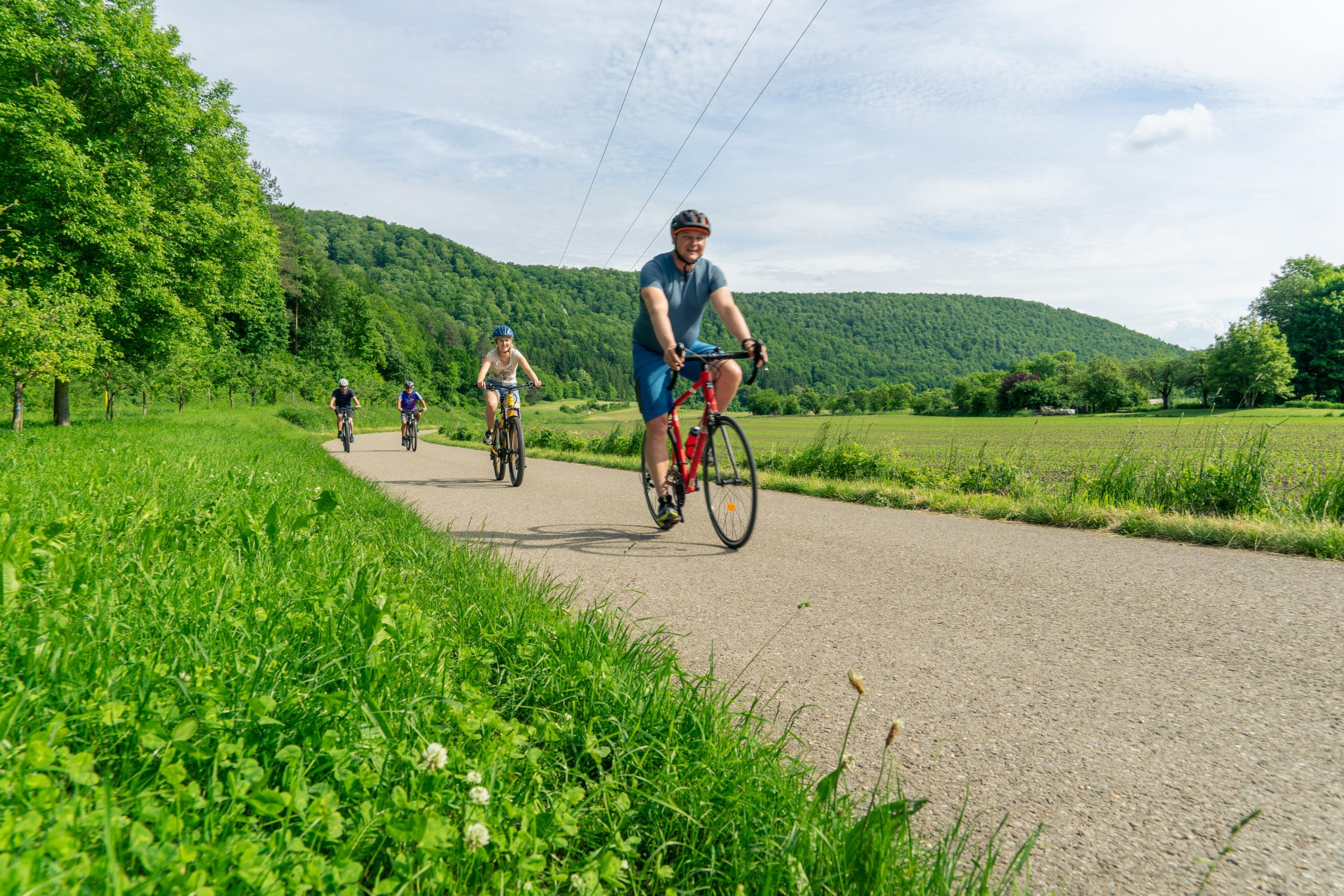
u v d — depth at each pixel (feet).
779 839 4.55
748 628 9.78
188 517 11.81
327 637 6.61
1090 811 5.34
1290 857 4.76
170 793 4.06
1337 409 169.27
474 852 3.95
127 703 4.87
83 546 9.06
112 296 67.00
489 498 25.54
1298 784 5.64
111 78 71.15
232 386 177.88
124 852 3.36
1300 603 10.43
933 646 8.99
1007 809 5.38
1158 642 8.95
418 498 25.45
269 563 9.75
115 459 24.18
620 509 22.43
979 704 7.25
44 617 5.94
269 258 92.73
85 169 66.18
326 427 165.78
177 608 6.98
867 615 10.34
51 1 67.77
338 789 4.57
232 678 5.53
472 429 123.75
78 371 62.23
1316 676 7.75
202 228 79.92
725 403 17.01
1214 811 5.31
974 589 11.69
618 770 5.43
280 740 4.82
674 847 4.75
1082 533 17.16
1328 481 17.46
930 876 4.27
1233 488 18.97
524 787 4.92
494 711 5.92
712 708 6.09
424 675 6.22
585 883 4.05
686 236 16.07
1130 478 20.95
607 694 6.37
